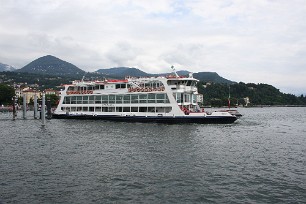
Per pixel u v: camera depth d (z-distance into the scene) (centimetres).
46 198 2409
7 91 18988
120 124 7406
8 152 4088
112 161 3531
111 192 2531
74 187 2648
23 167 3284
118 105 8062
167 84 7375
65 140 5103
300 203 2314
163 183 2742
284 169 3216
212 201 2353
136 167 3256
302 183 2748
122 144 4634
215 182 2770
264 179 2861
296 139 5388
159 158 3666
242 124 8100
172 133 5772
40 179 2866
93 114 8394
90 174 3017
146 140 4984
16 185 2698
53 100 19038
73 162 3497
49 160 3603
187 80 7438
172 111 7319
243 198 2408
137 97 7762
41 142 4919
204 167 3262
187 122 7238
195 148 4306
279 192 2531
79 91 8875
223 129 6469
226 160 3591
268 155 3903
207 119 7175
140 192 2530
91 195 2469
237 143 4784
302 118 11894
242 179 2858
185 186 2667
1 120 9175
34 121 8794
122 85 8056
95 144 4662
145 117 7544
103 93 8344
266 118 11669
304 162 3534
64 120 8750
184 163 3425
